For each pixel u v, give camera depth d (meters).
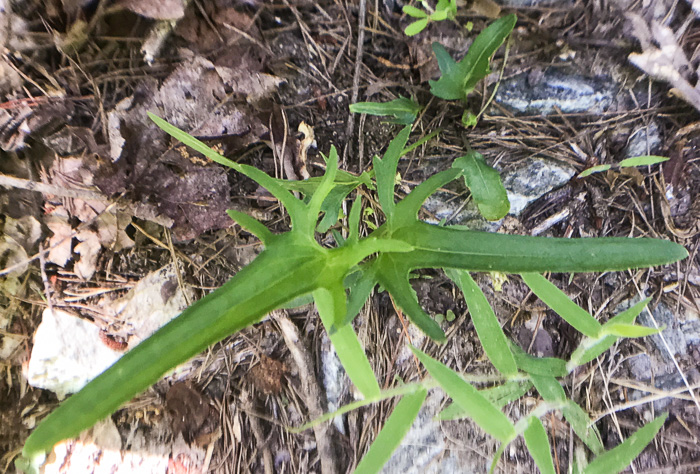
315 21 0.31
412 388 0.24
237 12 0.30
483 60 0.28
